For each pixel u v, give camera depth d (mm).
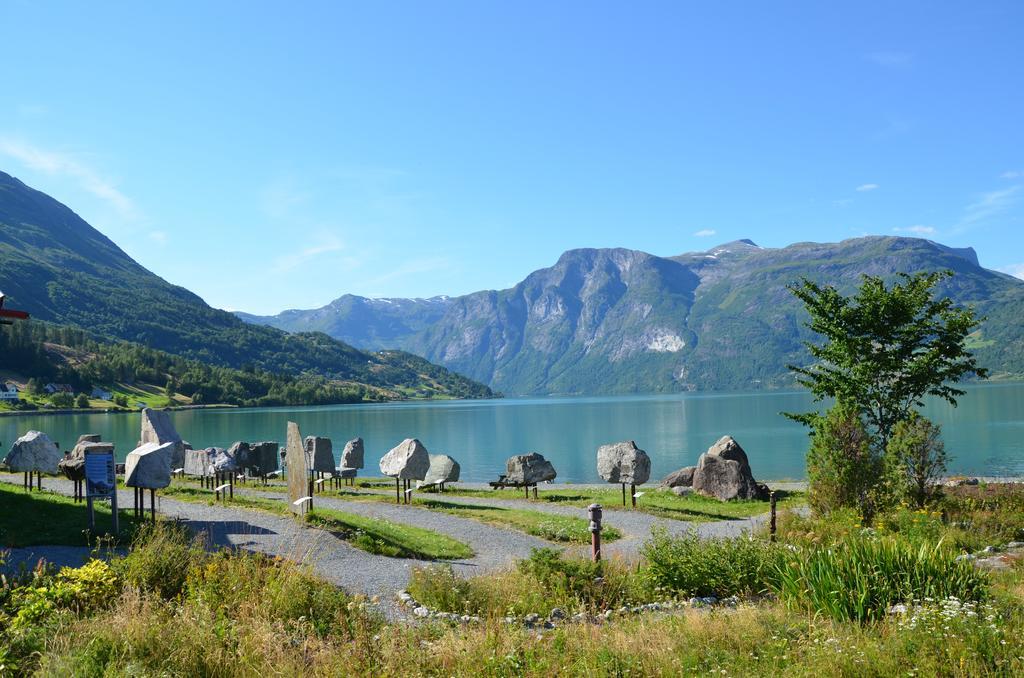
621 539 23609
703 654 9625
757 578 14227
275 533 20531
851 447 23047
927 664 8555
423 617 12453
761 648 9766
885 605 11484
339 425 143375
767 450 78812
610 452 31766
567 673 9062
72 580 11539
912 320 32250
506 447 93438
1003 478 46438
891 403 31859
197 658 8828
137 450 21578
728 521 27234
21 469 27250
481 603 13406
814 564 12930
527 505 31797
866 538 14414
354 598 12344
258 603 11445
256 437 106500
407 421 162625
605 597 13836
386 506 29781
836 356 32969
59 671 8172
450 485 46906
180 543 13984
